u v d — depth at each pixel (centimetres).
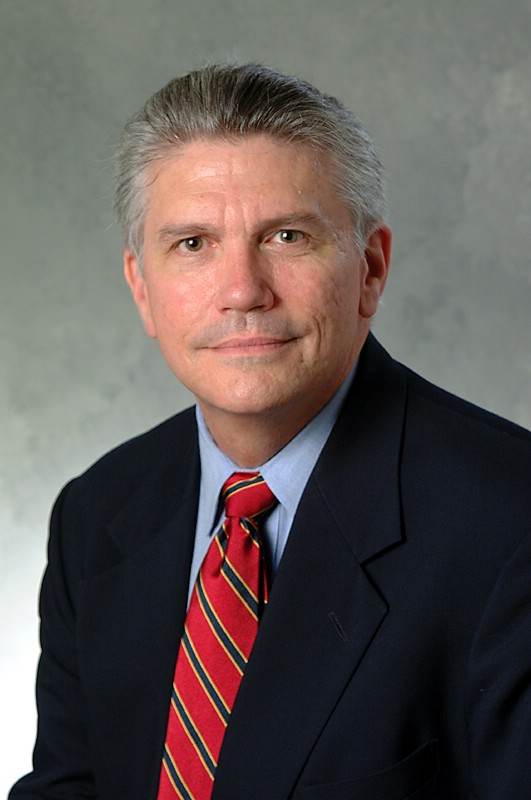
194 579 191
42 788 204
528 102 432
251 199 165
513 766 158
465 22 429
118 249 432
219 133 167
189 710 178
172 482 204
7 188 426
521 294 439
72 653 205
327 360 172
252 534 180
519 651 160
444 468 176
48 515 434
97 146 427
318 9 426
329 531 176
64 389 432
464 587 166
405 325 437
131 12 424
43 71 425
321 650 171
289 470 182
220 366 170
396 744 165
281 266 167
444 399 191
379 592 170
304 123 167
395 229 433
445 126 432
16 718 435
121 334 434
